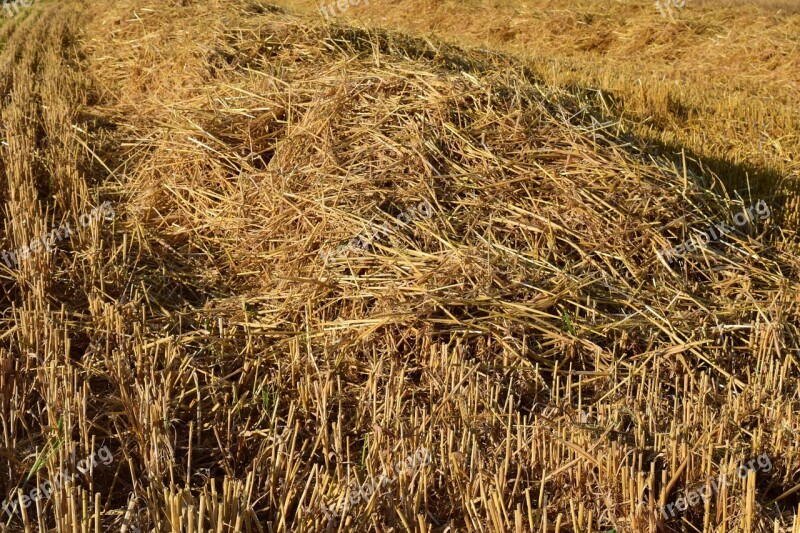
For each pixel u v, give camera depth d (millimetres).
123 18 10758
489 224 4500
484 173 4871
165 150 6066
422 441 3025
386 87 5613
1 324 4094
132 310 4137
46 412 3344
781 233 5254
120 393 3412
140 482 2938
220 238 5141
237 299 4418
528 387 3545
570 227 4574
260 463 3062
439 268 4164
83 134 7062
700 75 11148
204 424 3346
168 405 3320
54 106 7738
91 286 4422
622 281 4277
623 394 3506
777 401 3311
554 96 5871
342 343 3812
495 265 4207
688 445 2914
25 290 4410
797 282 4566
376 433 3033
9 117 7332
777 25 12984
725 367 3805
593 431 3059
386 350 3752
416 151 4926
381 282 4160
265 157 5707
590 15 13977
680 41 12695
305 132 5402
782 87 10273
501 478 2771
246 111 5988
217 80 7090
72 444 2916
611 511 2748
